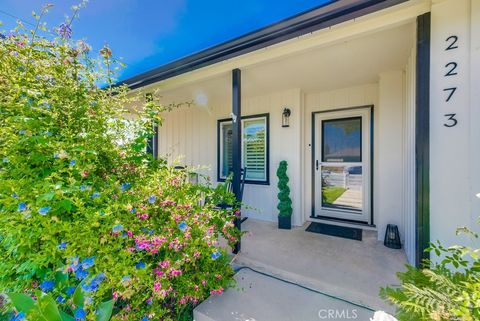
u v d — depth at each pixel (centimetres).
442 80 168
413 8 175
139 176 219
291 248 283
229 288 204
